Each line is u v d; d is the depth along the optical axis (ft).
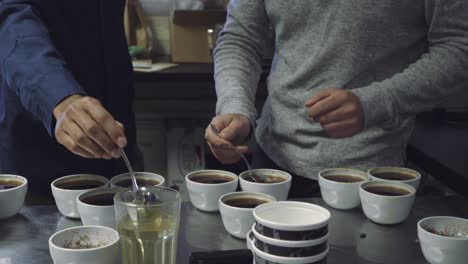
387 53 4.63
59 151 4.65
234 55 5.13
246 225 3.58
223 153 4.47
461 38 4.42
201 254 3.02
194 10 8.66
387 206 3.83
